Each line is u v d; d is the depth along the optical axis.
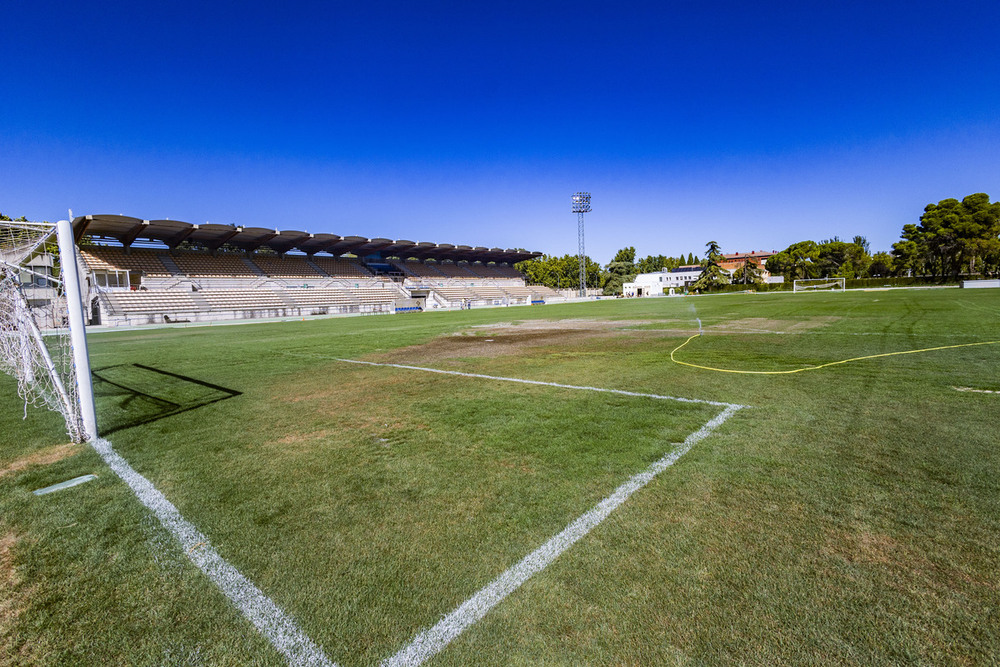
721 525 2.52
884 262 65.75
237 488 3.24
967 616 1.80
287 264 45.16
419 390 6.30
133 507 3.00
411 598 2.04
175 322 28.39
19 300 5.71
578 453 3.69
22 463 3.85
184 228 33.72
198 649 1.82
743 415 4.57
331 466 3.60
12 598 2.14
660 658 1.66
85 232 32.50
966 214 49.16
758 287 66.31
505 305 50.62
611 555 2.29
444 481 3.24
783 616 1.83
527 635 1.81
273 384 7.02
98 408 5.75
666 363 7.82
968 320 12.97
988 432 3.82
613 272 93.00
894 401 4.88
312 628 1.90
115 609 2.05
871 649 1.66
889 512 2.59
